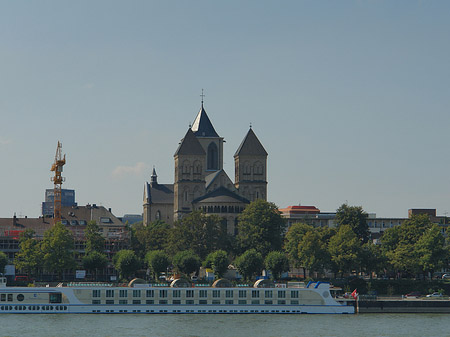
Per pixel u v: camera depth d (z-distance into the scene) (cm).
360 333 18262
